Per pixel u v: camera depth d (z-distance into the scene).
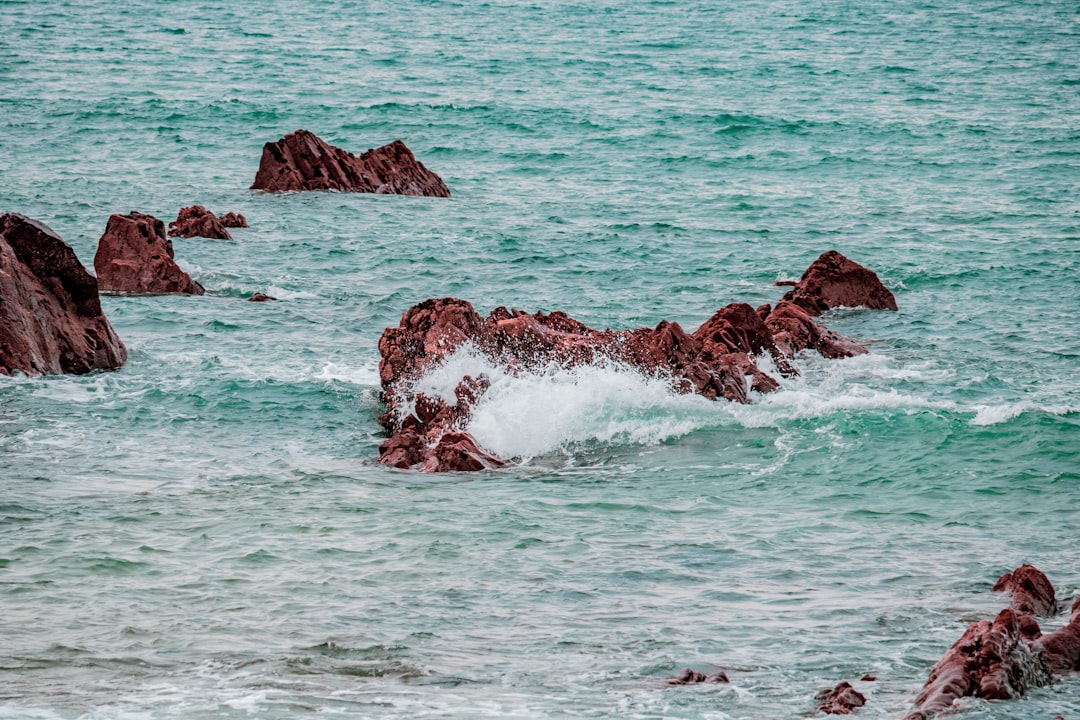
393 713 55.47
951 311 153.88
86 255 173.12
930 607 70.06
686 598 71.62
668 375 113.19
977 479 93.38
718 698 57.97
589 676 60.69
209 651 63.00
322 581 73.44
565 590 72.69
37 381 115.50
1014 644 59.75
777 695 58.56
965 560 77.62
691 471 96.94
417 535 81.69
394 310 149.75
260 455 100.31
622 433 105.25
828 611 69.56
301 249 181.38
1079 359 131.25
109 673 59.97
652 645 64.81
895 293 164.38
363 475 95.81
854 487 92.62
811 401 111.88
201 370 122.25
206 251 176.75
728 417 108.31
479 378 108.94
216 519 84.12
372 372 124.44
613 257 182.88
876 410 109.00
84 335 121.62
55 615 67.50
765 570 76.12
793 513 87.19
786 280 168.12
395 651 63.56
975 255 186.75
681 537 82.12
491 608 69.88
